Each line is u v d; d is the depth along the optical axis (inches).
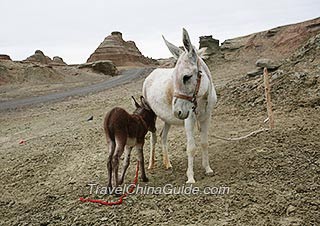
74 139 470.6
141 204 231.1
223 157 300.8
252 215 199.0
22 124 710.5
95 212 228.2
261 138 326.6
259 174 254.4
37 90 1456.7
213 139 357.7
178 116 233.5
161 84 276.2
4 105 1067.9
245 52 1608.0
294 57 563.5
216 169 276.7
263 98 474.9
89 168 335.9
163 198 236.1
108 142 253.9
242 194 224.4
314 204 205.9
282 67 545.3
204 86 239.0
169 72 283.3
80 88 1489.9
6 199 293.6
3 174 365.1
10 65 1903.3
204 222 197.3
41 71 1851.6
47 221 225.1
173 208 218.8
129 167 316.5
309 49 552.4
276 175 249.1
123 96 988.6
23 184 327.0
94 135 473.7
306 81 462.3
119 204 236.2
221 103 528.4
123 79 1881.2
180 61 234.7
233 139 337.4
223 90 589.0
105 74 2357.3
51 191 293.9
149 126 280.7
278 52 1476.4
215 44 1565.0
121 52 3986.2
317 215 195.6
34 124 690.8
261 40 1647.4
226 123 424.5
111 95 1091.9
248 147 311.0
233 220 195.8
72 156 389.4
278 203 208.8
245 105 487.2
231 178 254.5
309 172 248.1
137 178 275.3
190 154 253.6
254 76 609.9
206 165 271.7
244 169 267.4
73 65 2664.9
